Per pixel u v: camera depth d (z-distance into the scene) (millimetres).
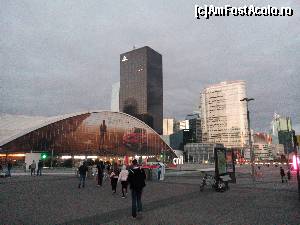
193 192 18938
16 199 15102
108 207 12797
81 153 96500
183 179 33625
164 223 9570
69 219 10219
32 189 20031
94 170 30719
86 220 10055
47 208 12453
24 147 84188
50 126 90625
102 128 104125
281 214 10984
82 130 98375
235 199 15305
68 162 89812
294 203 13789
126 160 48062
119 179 16047
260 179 33406
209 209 12188
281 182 28250
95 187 21875
